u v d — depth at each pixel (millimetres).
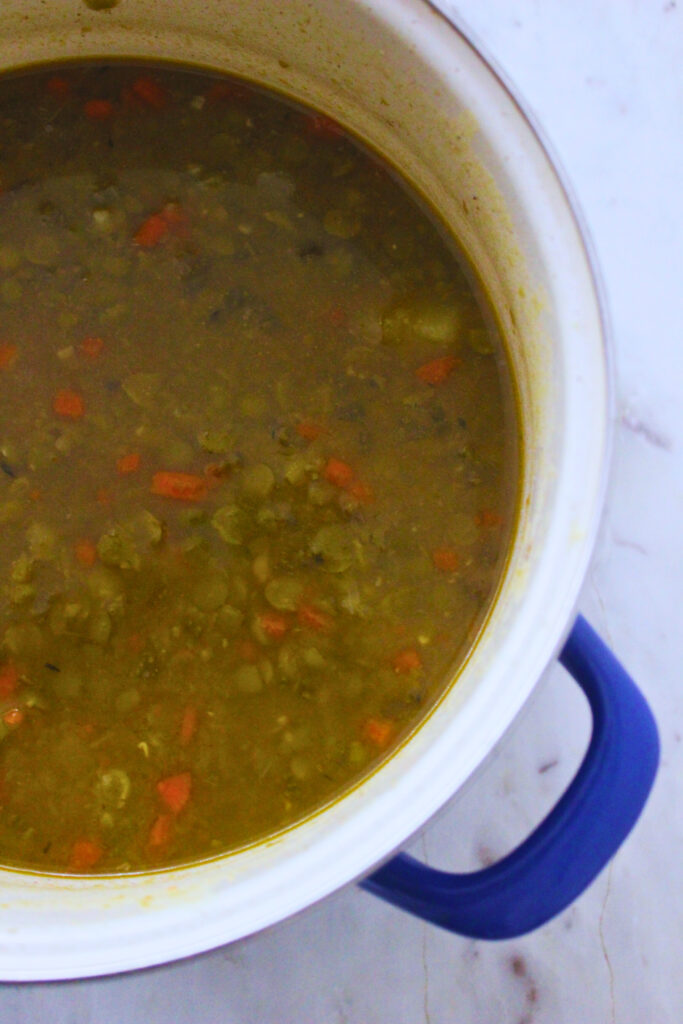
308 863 479
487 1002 569
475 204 511
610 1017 571
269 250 532
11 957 478
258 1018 562
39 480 525
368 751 517
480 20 591
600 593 582
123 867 517
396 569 522
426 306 529
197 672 523
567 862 484
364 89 520
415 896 488
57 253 529
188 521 525
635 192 589
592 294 480
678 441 586
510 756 574
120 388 527
